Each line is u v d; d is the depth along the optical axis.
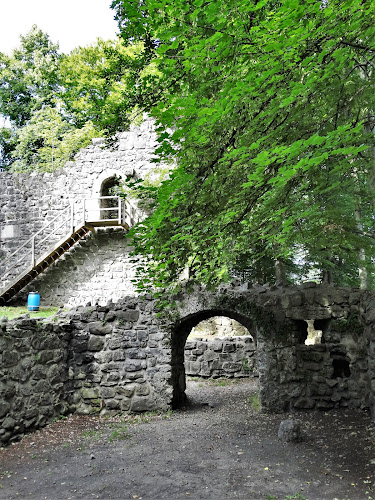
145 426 8.07
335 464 5.65
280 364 8.77
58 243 16.64
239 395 10.96
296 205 5.41
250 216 5.94
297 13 3.71
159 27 4.75
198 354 13.80
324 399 8.58
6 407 7.22
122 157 18.22
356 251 7.00
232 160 4.86
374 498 4.59
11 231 18.84
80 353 9.47
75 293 17.16
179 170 4.80
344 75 4.97
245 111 4.69
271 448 6.41
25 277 16.86
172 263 6.07
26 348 7.98
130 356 9.34
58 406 8.80
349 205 9.18
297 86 4.01
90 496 4.87
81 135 23.53
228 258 7.24
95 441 7.16
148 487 5.09
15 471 5.80
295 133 4.80
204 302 9.16
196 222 5.34
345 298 8.81
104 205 18.53
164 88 6.57
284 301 8.97
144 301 9.47
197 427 7.79
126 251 17.06
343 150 3.99
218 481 5.21
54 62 28.73
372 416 7.55
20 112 29.89
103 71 11.27
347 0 3.74
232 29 4.05
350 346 8.65
